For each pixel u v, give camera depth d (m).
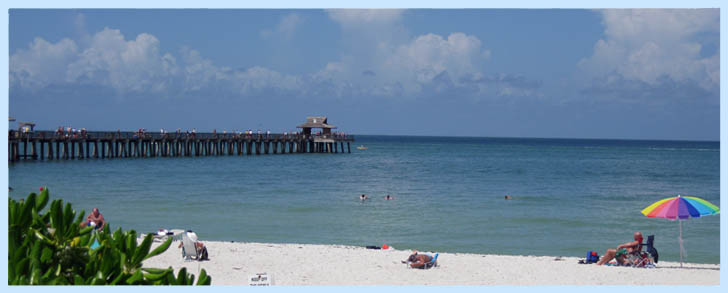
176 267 12.01
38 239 4.44
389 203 26.73
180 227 19.59
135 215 21.89
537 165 60.47
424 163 61.59
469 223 21.38
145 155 55.12
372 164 57.88
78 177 34.88
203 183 34.00
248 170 44.59
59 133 46.69
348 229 19.81
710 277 11.64
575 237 18.97
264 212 23.28
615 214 24.08
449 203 27.06
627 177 45.19
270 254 13.66
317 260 13.02
